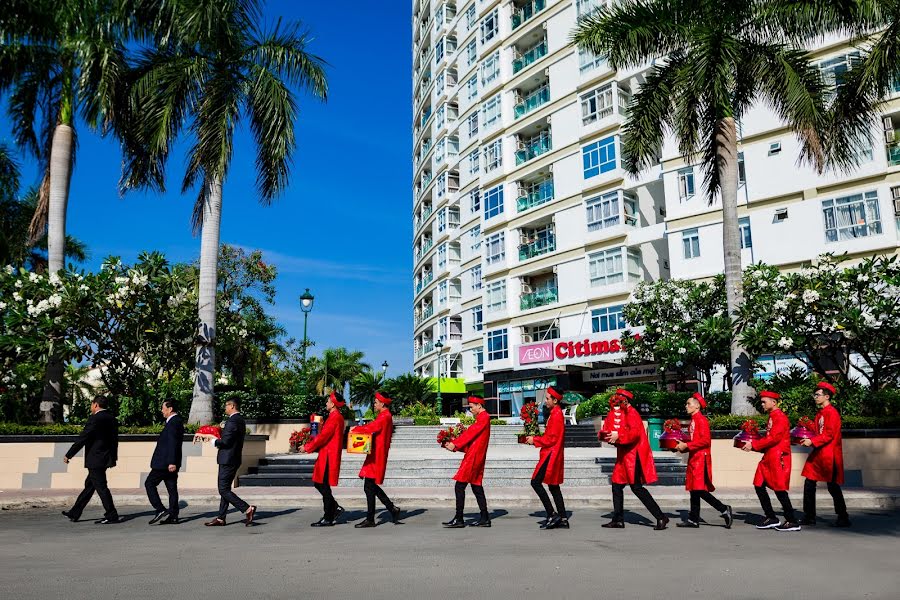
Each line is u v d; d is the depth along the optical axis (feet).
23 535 28.07
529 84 128.47
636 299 80.69
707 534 27.12
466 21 148.77
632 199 109.40
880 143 80.02
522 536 26.99
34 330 49.80
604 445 67.10
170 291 54.34
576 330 111.55
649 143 57.47
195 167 53.36
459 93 149.69
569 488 42.75
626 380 106.32
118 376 55.42
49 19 53.52
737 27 54.70
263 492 42.01
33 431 46.93
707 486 28.73
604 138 110.01
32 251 90.94
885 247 78.13
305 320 97.81
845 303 49.47
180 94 54.13
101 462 31.99
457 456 56.08
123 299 51.34
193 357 57.52
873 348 49.37
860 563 20.93
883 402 46.14
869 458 42.88
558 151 118.11
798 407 47.39
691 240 95.20
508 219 127.13
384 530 29.07
